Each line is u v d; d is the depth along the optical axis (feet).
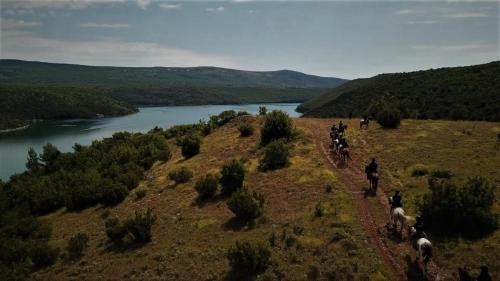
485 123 135.13
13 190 183.21
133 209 116.67
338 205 81.97
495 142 107.24
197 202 107.96
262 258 68.18
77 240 97.81
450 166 92.53
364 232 69.97
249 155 139.03
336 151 120.06
